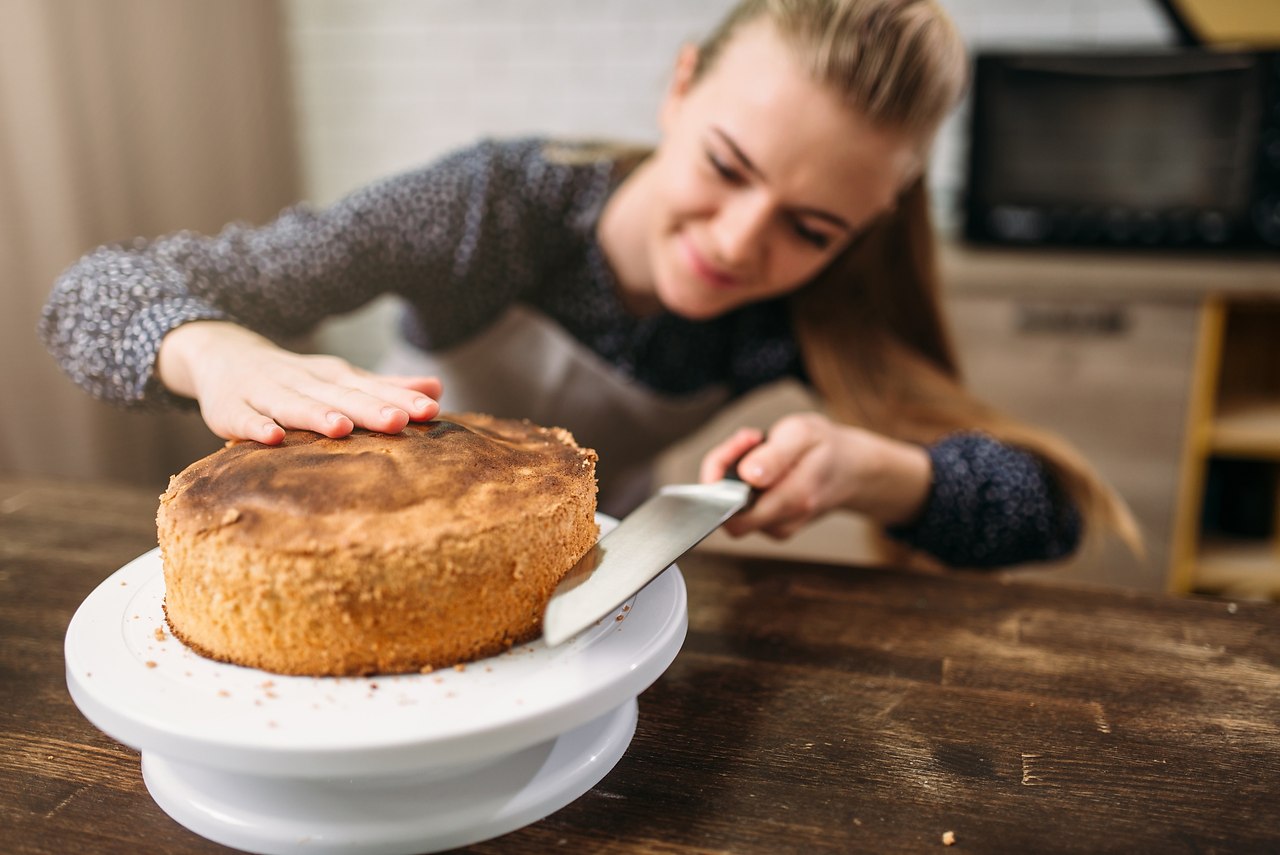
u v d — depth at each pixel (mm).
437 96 2303
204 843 427
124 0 1735
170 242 949
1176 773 484
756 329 1294
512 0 2211
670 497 633
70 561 725
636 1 2168
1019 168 1782
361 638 426
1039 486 1005
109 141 1711
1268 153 1670
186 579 443
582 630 424
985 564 991
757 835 434
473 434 521
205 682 420
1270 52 1614
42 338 785
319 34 2303
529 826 440
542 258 1275
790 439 766
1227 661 603
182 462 1913
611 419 1385
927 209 1168
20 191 1548
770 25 921
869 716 536
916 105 897
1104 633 639
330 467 463
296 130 2363
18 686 552
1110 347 1676
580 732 485
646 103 2225
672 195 1013
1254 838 433
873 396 1215
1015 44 1985
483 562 438
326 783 432
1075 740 513
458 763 388
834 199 936
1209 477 1898
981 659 603
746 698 555
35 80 1552
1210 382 1663
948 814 448
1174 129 1697
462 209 1216
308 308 1091
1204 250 1757
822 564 751
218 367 612
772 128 894
